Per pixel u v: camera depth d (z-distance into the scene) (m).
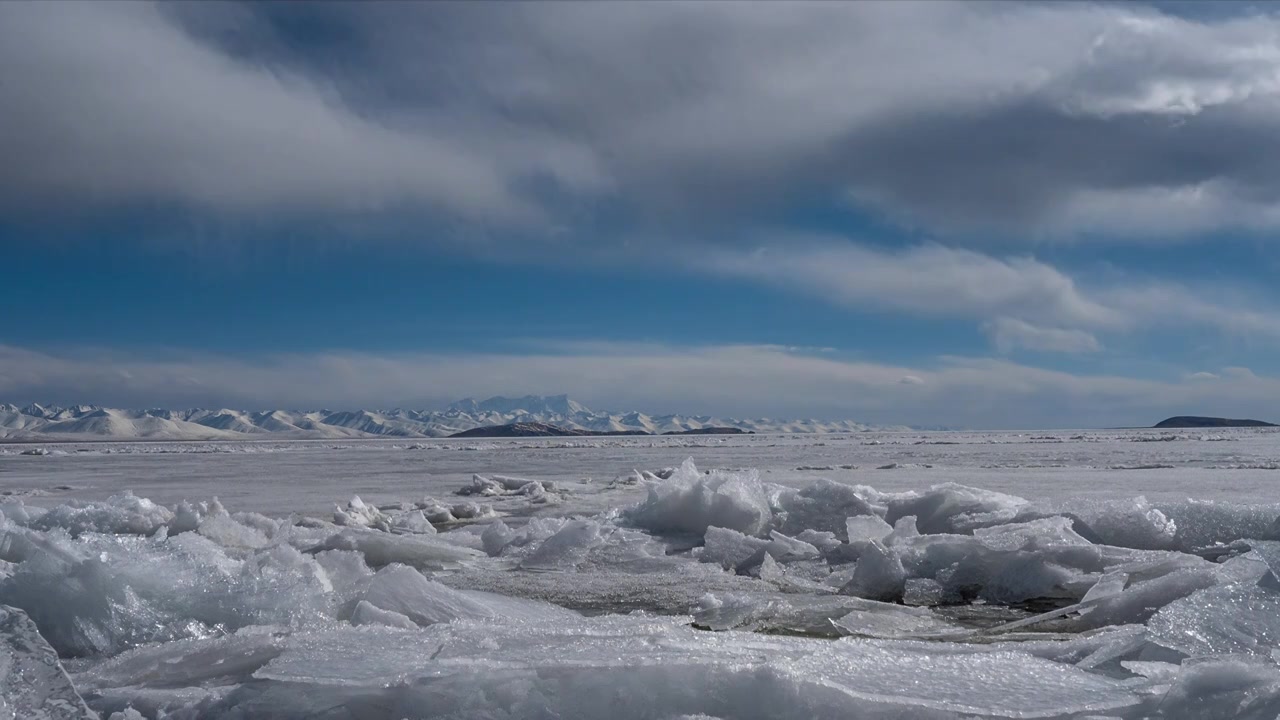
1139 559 6.30
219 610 4.76
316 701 3.20
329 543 8.23
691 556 8.12
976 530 7.26
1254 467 23.38
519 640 3.79
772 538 8.21
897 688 3.08
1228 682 3.05
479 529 11.29
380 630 4.03
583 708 3.10
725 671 3.17
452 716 3.06
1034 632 5.02
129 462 41.06
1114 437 85.00
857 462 31.38
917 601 6.29
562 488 16.73
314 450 67.50
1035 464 26.91
